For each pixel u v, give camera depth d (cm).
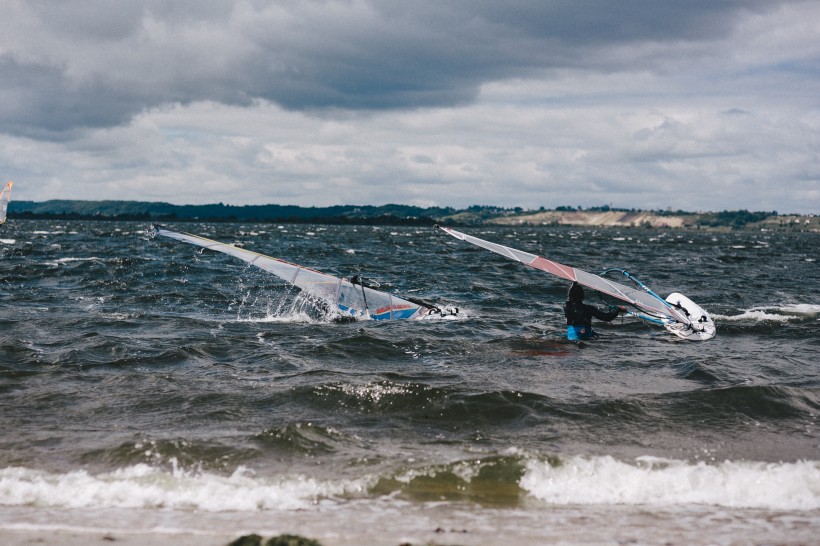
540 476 862
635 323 1967
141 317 1959
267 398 1166
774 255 7019
